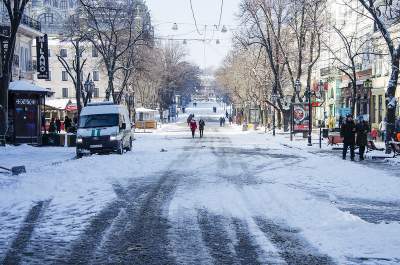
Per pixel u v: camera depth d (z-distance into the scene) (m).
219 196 11.93
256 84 60.78
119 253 7.08
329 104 62.62
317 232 8.17
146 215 9.75
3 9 45.59
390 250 7.00
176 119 115.88
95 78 92.88
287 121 51.78
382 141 38.00
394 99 24.70
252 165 19.95
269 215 9.64
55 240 7.81
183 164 20.25
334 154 26.17
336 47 56.66
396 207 10.92
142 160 21.69
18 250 7.23
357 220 8.95
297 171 17.66
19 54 47.50
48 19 96.25
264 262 6.60
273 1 45.16
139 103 80.81
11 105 32.19
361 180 15.20
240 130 67.25
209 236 8.06
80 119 26.14
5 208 10.41
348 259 6.64
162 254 7.02
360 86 49.47
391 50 24.86
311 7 41.50
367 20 46.78
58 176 15.56
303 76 71.69
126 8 47.75
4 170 17.59
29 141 32.41
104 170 17.55
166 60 89.62
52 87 92.81
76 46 43.59
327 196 12.31
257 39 48.25
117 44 47.97
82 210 10.24
